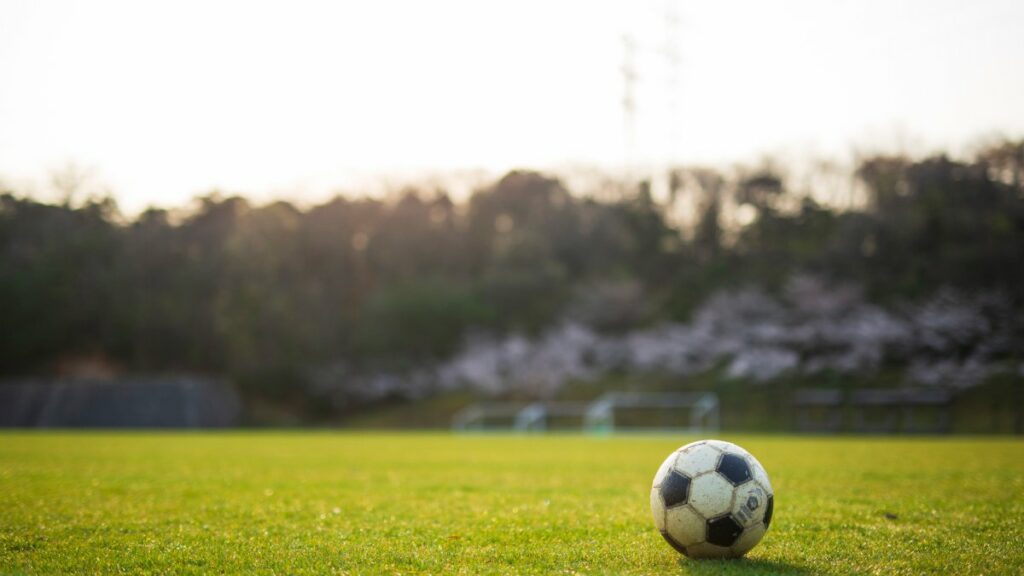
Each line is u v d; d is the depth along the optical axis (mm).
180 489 11586
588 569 5984
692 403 59312
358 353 72750
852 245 66188
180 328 69812
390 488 11852
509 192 91938
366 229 83312
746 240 78938
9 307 62938
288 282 76750
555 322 74625
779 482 12086
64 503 9906
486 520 8469
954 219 63812
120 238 70938
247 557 6527
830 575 5777
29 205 68625
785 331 59469
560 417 62969
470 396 68250
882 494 10539
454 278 82750
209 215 82562
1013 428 45000
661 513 6363
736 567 5984
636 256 82750
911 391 51562
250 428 65000
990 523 8078
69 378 65000
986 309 55156
